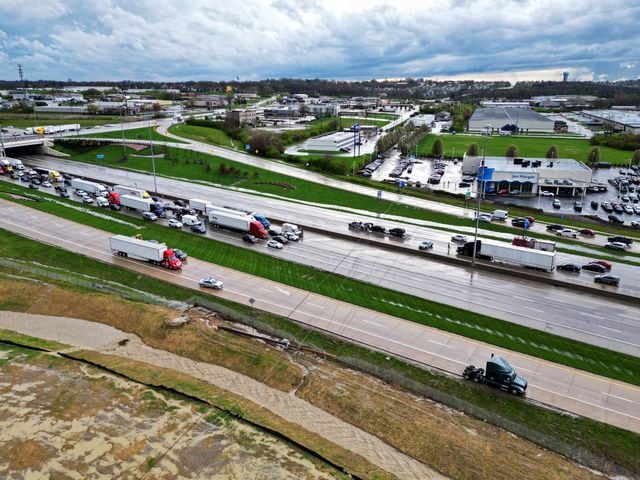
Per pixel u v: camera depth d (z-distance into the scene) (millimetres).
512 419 42125
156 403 43906
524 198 125750
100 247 79938
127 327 57438
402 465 37688
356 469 36938
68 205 102188
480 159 147500
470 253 77812
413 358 50719
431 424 41344
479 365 49531
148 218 94812
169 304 61812
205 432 40375
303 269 73250
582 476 36094
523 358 50938
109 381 46969
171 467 36656
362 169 149375
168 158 149875
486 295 65938
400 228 89812
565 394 45312
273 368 49125
